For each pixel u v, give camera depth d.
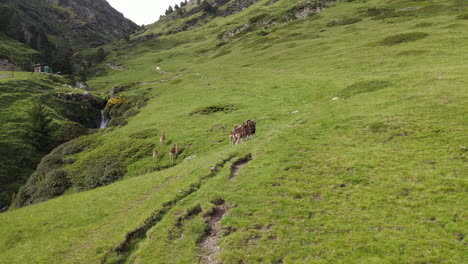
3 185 47.00
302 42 88.06
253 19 157.75
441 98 27.22
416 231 12.75
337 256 12.17
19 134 57.44
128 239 16.83
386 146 21.59
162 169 33.81
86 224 19.98
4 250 19.72
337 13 117.12
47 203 27.97
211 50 147.62
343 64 54.78
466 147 18.78
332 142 24.45
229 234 15.10
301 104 40.69
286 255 12.79
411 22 75.50
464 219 12.95
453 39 50.94
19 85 76.81
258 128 34.84
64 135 60.72
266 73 66.81
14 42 165.12
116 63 170.00
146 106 64.00
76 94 81.12
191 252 14.36
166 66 134.50
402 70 42.09
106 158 39.72
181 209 18.36
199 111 48.75
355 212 14.91
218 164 24.61
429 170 17.28
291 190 17.98
